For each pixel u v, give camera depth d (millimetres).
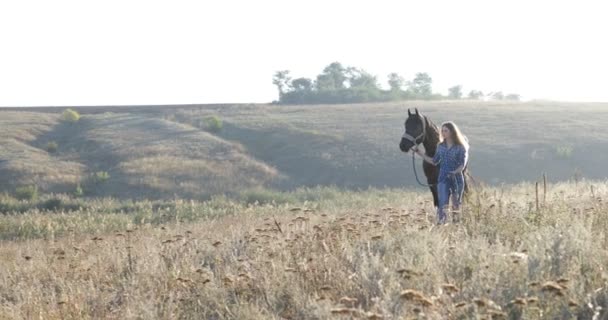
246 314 7047
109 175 60625
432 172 13070
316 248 9297
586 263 6941
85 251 13398
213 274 9047
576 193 16016
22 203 48281
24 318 7992
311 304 6781
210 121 80438
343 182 59500
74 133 84312
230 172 61250
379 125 78562
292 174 62719
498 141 65188
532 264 6992
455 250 7953
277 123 81500
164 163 63250
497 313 5496
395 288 6918
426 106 96875
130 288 8609
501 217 9930
